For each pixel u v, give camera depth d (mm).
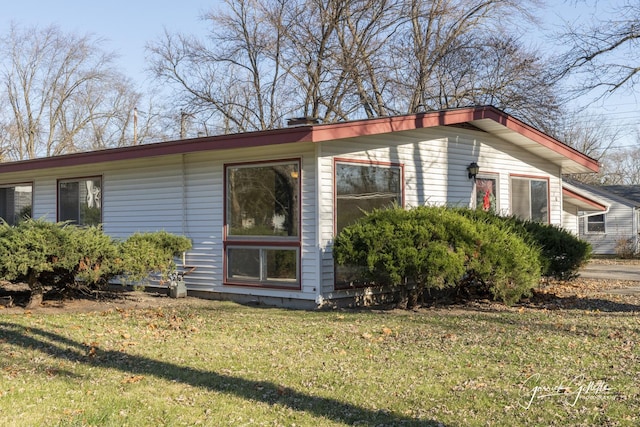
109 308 10047
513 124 12977
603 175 45125
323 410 4871
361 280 10664
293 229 10391
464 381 5629
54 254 9344
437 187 12234
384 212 9812
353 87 26562
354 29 26844
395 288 10828
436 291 11414
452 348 6949
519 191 14344
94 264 9883
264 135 9688
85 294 11258
